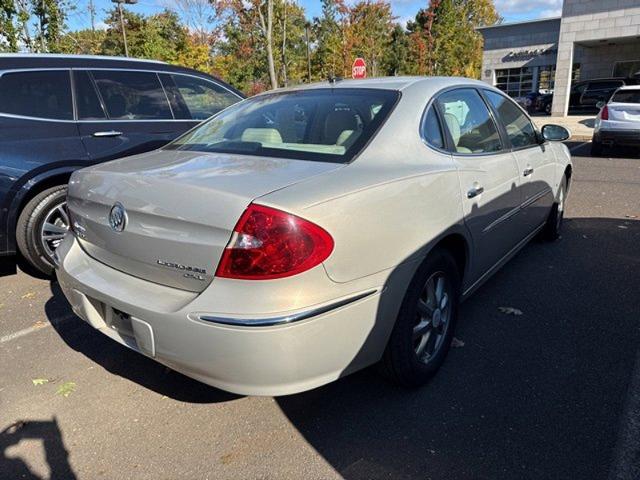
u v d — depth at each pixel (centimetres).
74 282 262
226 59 2538
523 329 348
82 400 283
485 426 253
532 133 439
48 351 337
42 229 438
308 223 204
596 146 1153
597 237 545
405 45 3856
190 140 324
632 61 2653
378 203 232
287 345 203
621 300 389
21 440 253
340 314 216
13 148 417
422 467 229
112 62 490
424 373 281
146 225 229
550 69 3152
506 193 352
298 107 309
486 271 352
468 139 326
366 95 302
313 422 260
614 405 266
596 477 220
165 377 304
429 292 280
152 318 219
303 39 3180
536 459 231
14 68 434
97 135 461
